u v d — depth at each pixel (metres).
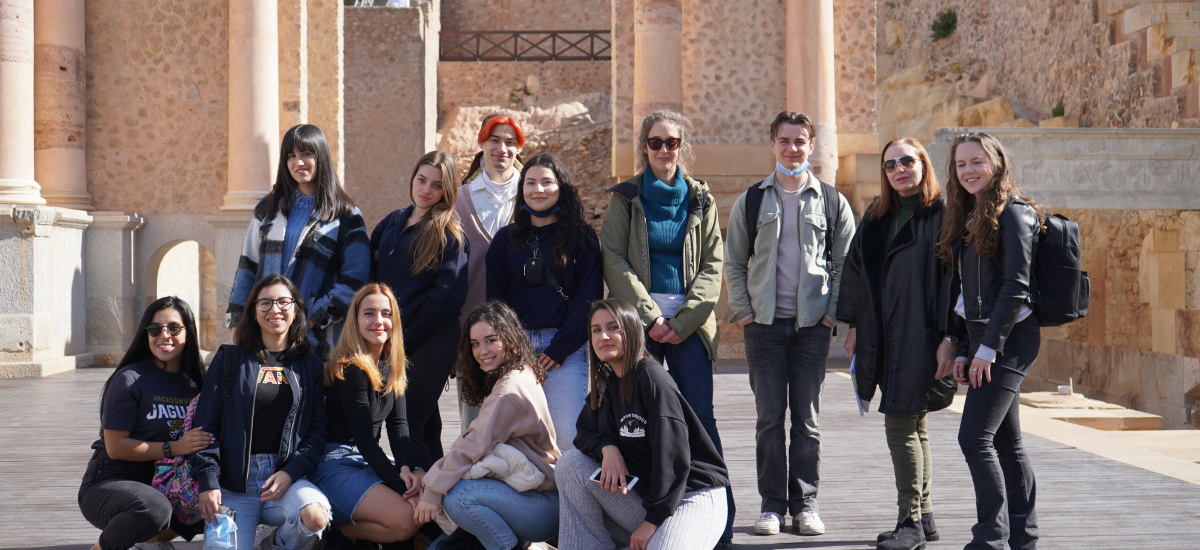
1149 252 11.28
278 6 11.16
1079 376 13.02
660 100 10.30
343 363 3.19
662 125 3.50
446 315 3.60
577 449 3.04
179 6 10.33
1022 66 15.16
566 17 22.00
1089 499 4.14
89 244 9.93
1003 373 3.02
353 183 16.45
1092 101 12.81
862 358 3.42
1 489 4.36
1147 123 11.41
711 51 10.88
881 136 19.00
